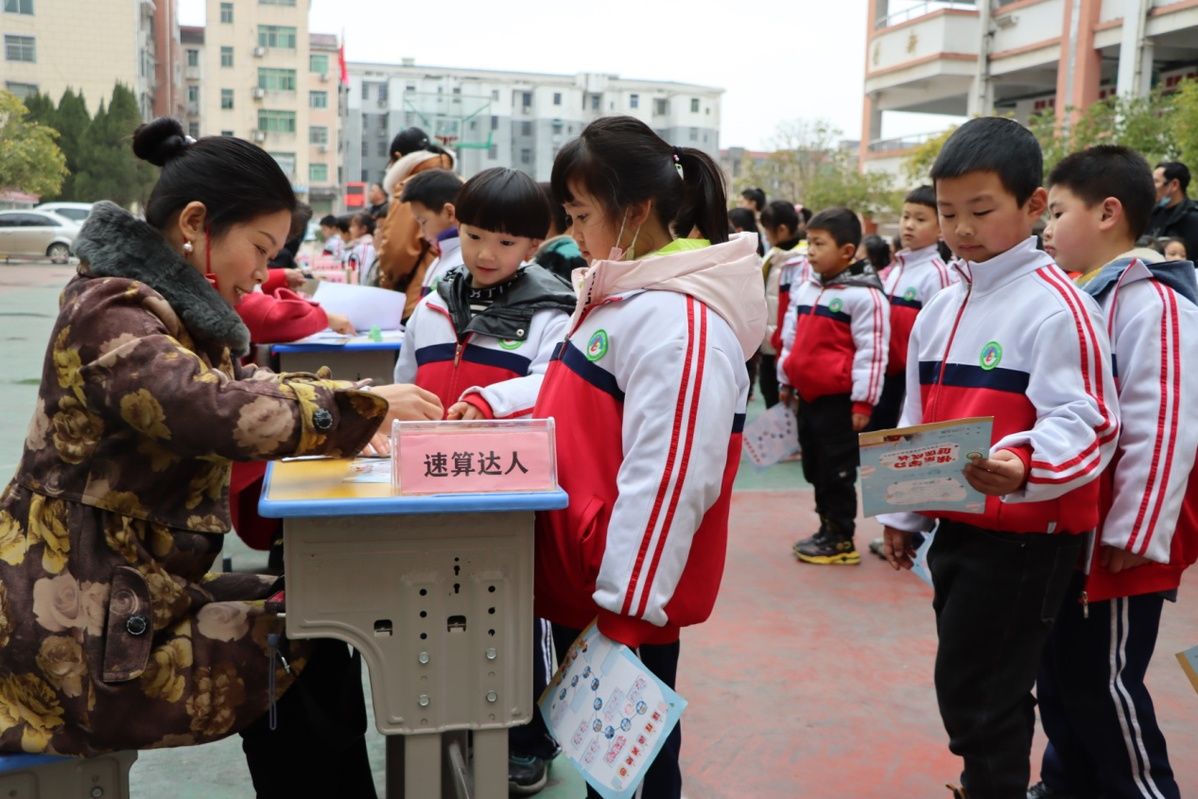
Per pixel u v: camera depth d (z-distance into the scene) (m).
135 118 29.42
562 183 1.57
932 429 1.51
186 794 2.14
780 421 3.52
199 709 1.42
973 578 1.76
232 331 1.46
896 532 2.07
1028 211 1.74
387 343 3.15
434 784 1.42
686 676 2.80
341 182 45.25
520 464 1.36
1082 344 1.66
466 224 2.16
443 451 1.34
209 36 41.25
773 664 2.88
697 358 1.41
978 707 1.78
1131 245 1.94
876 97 25.11
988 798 1.76
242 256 1.47
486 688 1.40
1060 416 1.64
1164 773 1.90
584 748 1.38
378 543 1.35
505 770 1.43
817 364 3.72
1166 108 13.34
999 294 1.77
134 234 1.42
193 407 1.30
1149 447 1.78
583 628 1.60
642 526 1.39
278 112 42.53
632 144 1.54
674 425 1.40
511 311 2.16
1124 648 1.88
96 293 1.36
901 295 4.41
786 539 4.13
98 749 1.40
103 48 32.47
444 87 54.03
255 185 1.44
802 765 2.32
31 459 1.43
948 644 1.81
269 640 1.44
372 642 1.37
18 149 22.53
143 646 1.38
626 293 1.50
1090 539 1.83
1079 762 2.04
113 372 1.32
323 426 1.36
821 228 3.76
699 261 1.49
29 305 12.17
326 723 1.57
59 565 1.39
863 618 3.25
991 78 21.19
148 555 1.43
